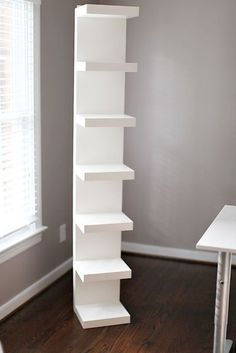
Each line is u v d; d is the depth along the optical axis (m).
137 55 4.45
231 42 4.23
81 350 3.14
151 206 4.65
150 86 4.46
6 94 3.34
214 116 4.36
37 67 3.61
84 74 3.35
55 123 3.93
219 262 2.81
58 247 4.14
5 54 3.30
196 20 4.26
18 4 3.37
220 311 2.86
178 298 3.86
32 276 3.79
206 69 4.31
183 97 4.40
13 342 3.20
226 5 4.19
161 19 4.34
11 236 3.53
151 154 4.56
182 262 4.57
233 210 3.29
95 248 3.56
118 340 3.26
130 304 3.74
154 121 4.50
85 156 3.45
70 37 4.02
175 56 4.36
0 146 3.30
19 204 3.56
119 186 3.53
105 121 3.21
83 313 3.46
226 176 4.42
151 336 3.32
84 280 3.32
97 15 3.18
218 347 2.90
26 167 3.60
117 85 3.40
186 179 4.52
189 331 3.39
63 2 3.88
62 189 4.12
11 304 3.54
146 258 4.64
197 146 4.44
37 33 3.57
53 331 3.34
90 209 3.52
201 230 4.56
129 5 4.39
